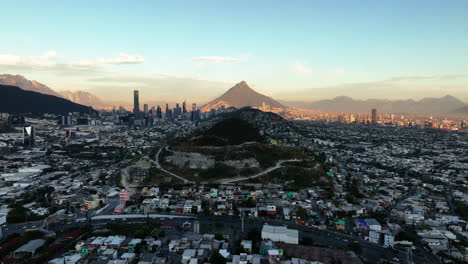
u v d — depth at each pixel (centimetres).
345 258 15925
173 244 16862
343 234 19912
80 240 17638
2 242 17550
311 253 16400
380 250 17862
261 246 16900
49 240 17388
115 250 16212
